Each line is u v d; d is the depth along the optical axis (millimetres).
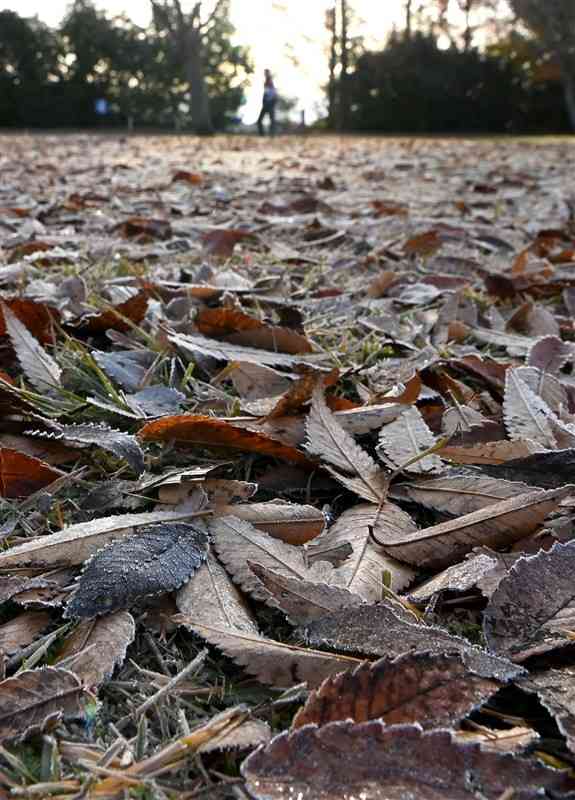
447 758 209
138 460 358
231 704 254
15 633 274
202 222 1178
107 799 212
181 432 379
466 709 229
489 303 711
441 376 485
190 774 225
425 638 253
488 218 1294
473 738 224
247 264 851
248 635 266
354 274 857
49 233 1008
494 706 250
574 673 250
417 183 2000
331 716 228
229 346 514
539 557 283
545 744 237
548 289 746
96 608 273
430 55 7863
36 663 266
